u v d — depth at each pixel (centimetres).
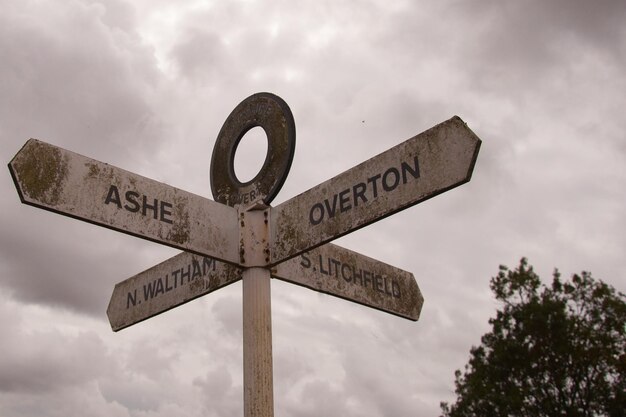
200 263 408
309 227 349
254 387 336
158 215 341
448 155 299
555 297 1429
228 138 417
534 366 1366
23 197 298
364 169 334
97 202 322
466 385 1470
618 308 1373
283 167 375
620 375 1323
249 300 357
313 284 400
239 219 375
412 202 306
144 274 449
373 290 438
